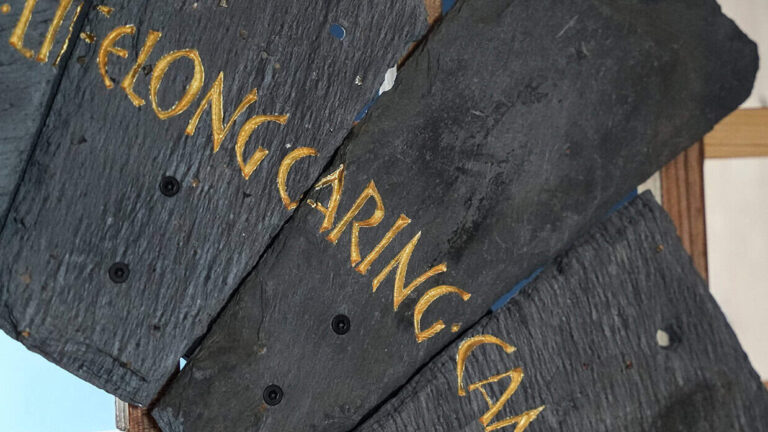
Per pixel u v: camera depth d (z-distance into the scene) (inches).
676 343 61.0
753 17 73.2
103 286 53.2
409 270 59.1
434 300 59.5
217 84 55.4
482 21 60.1
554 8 60.3
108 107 53.0
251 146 56.5
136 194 53.8
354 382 58.6
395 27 59.1
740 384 60.7
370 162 58.8
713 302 61.2
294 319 57.7
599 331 60.3
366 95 59.0
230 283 56.6
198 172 55.3
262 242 57.3
